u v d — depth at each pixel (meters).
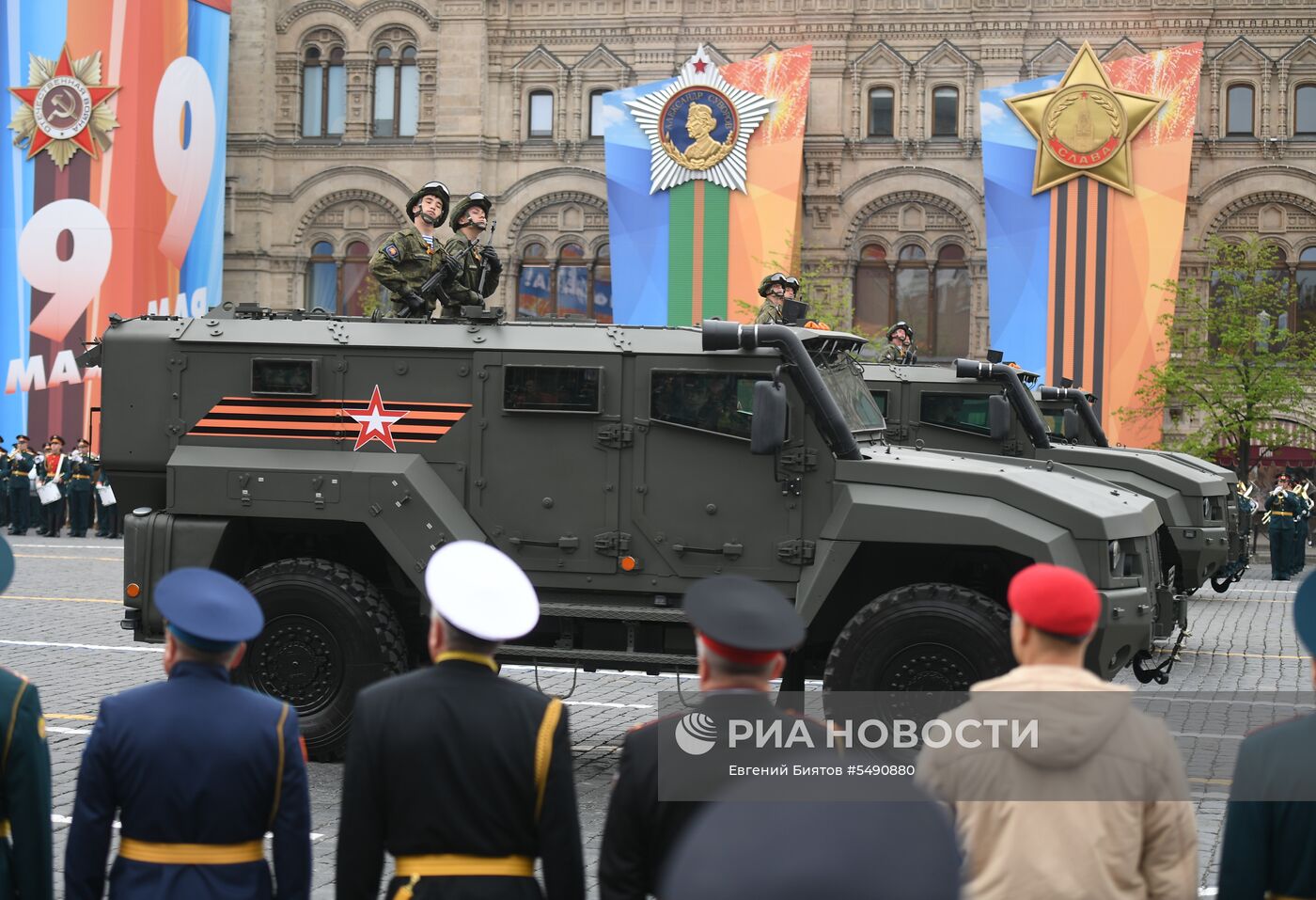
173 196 41.97
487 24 46.66
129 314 40.97
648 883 4.30
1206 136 44.34
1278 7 43.94
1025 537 9.06
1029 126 42.06
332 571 10.16
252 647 10.15
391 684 4.60
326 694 10.09
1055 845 4.19
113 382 10.59
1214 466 21.66
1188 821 4.33
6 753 4.82
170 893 4.68
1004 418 13.20
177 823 4.72
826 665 9.68
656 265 43.41
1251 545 37.97
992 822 4.27
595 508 10.04
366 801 4.51
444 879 4.44
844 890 2.00
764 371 9.82
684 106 43.06
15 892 4.85
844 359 10.61
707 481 9.87
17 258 41.44
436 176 46.75
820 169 45.69
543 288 46.81
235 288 47.53
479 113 46.47
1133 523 9.41
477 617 4.54
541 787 4.53
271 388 10.41
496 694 4.56
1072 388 19.66
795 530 9.70
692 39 45.91
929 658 9.07
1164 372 39.56
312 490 10.23
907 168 45.34
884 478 9.52
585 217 46.53
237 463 10.32
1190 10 44.03
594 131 46.50
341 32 47.34
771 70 42.69
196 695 4.82
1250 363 38.69
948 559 9.97
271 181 47.62
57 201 41.22
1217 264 41.53
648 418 9.97
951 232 45.38
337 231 47.59
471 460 10.21
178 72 41.84
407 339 10.32
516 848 4.54
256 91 47.16
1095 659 9.12
